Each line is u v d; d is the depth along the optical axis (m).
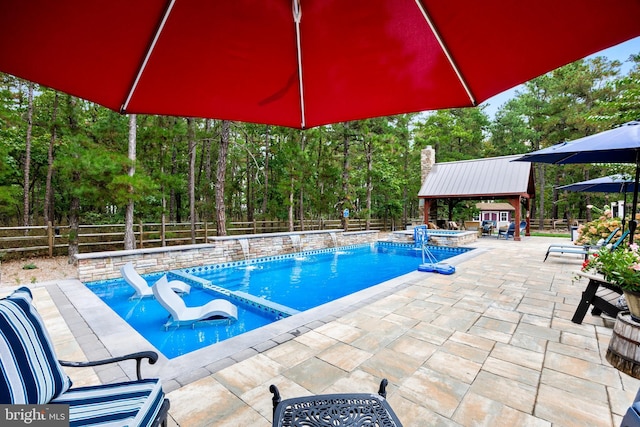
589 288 3.85
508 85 1.59
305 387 2.52
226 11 1.22
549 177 26.39
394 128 21.94
